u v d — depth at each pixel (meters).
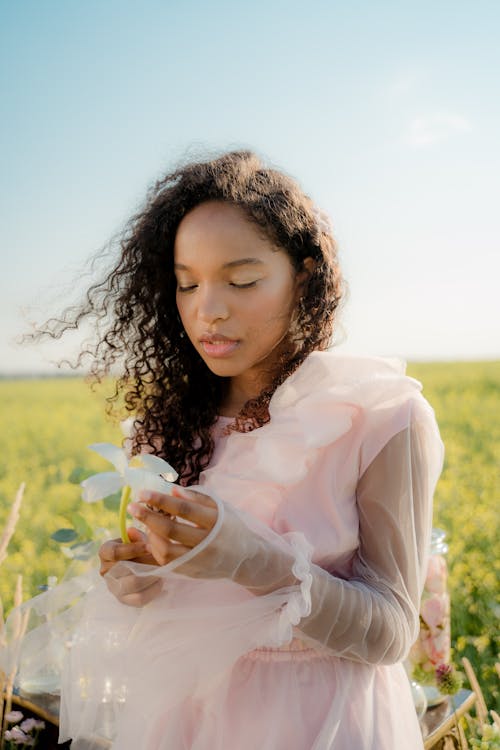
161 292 1.52
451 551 4.73
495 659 3.30
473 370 22.08
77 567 1.49
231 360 1.29
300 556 1.09
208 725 1.22
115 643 1.28
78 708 1.37
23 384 22.67
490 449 9.76
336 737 1.19
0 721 2.07
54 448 11.75
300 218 1.32
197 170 1.34
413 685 2.10
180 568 1.06
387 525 1.24
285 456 1.23
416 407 1.26
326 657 1.25
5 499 7.43
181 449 1.48
